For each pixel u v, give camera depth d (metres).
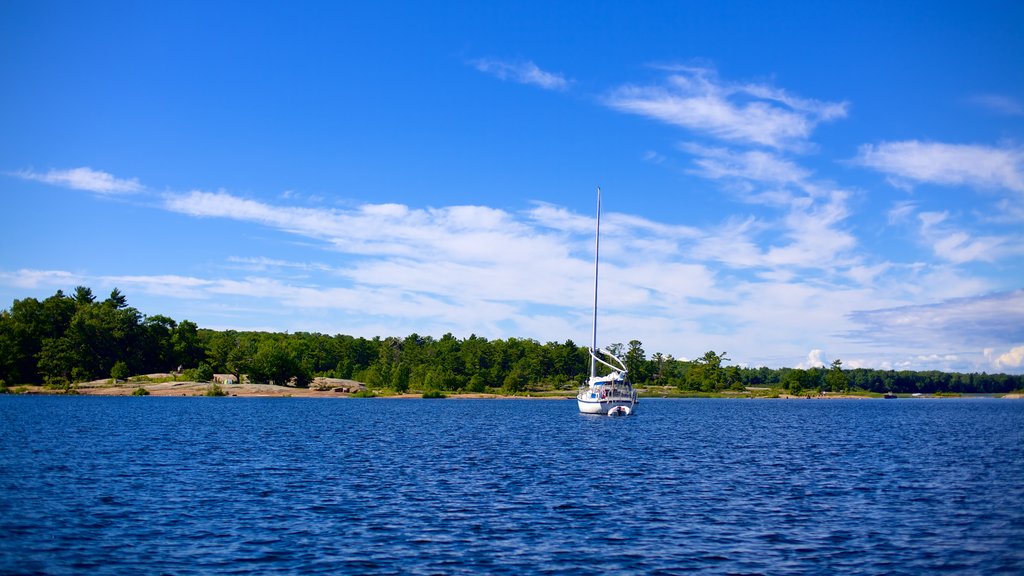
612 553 26.00
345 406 145.75
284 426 83.44
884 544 27.58
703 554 26.02
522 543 27.19
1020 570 24.30
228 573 22.95
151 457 49.72
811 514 32.97
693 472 46.97
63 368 180.38
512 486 39.97
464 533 28.55
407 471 45.41
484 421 102.06
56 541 26.16
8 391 168.00
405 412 127.44
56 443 56.97
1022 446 67.38
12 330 182.50
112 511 31.23
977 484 42.25
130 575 22.56
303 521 30.06
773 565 24.75
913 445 68.56
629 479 43.31
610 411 111.38
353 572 23.31
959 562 25.20
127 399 150.62
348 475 43.16
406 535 28.06
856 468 49.78
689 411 154.00
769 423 108.62
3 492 34.88
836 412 159.75
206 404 136.62
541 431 82.38
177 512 31.34
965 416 140.75
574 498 36.44
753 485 41.41
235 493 36.16
